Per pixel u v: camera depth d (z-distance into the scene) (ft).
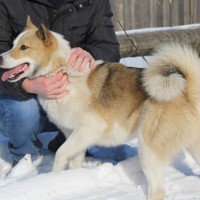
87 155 12.74
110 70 10.71
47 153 12.78
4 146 13.24
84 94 10.45
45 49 10.30
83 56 10.55
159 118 9.52
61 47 10.46
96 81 10.55
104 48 11.71
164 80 9.32
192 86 9.45
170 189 9.92
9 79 10.41
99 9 11.69
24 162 11.51
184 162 11.32
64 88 10.42
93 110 10.44
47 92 10.39
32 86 10.56
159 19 23.49
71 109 10.50
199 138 9.66
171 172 10.78
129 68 10.75
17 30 11.35
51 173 10.07
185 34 19.38
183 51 9.52
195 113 9.46
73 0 11.37
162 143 9.51
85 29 11.66
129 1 22.52
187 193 9.66
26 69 10.43
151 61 9.71
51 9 11.35
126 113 10.28
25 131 11.50
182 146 9.61
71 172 10.14
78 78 10.52
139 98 10.16
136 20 22.89
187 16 24.22
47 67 10.38
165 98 9.36
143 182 10.33
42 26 10.22
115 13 22.27
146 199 9.53
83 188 9.93
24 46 10.34
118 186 10.14
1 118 11.47
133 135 10.38
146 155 9.63
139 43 18.33
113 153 12.55
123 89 10.37
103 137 10.62
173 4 23.68
